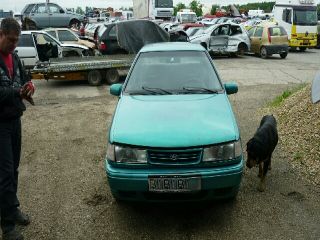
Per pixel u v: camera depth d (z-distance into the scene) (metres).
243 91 10.73
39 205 4.48
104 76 12.50
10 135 3.67
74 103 9.86
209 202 4.38
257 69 15.43
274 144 4.66
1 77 3.49
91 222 4.09
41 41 14.28
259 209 4.22
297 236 3.72
